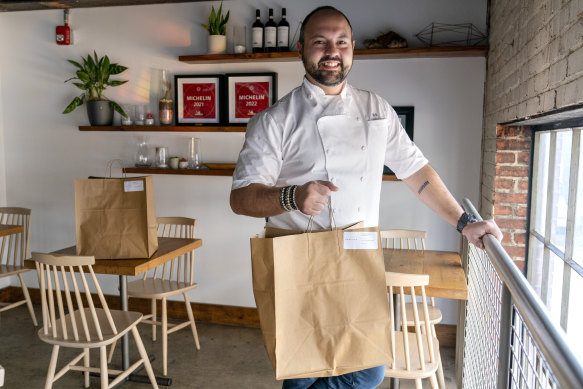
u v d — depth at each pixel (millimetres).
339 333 1341
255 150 1451
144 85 3855
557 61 1541
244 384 2957
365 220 1484
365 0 3391
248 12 3605
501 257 1118
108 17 3873
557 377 594
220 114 3711
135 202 2639
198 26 3707
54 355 2455
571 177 1937
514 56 2264
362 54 3256
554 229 2211
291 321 1332
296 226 1450
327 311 1340
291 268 1328
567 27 1432
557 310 2076
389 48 3211
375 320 1350
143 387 2891
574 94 1350
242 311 3857
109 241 2633
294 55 3348
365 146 1464
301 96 1470
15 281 4301
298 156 1452
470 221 1535
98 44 3914
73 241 4156
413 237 3094
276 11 3547
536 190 2613
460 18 3266
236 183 1428
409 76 3395
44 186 4164
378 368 1532
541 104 1734
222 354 3357
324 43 1373
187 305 3357
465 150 3359
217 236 3865
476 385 1841
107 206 2633
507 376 1082
